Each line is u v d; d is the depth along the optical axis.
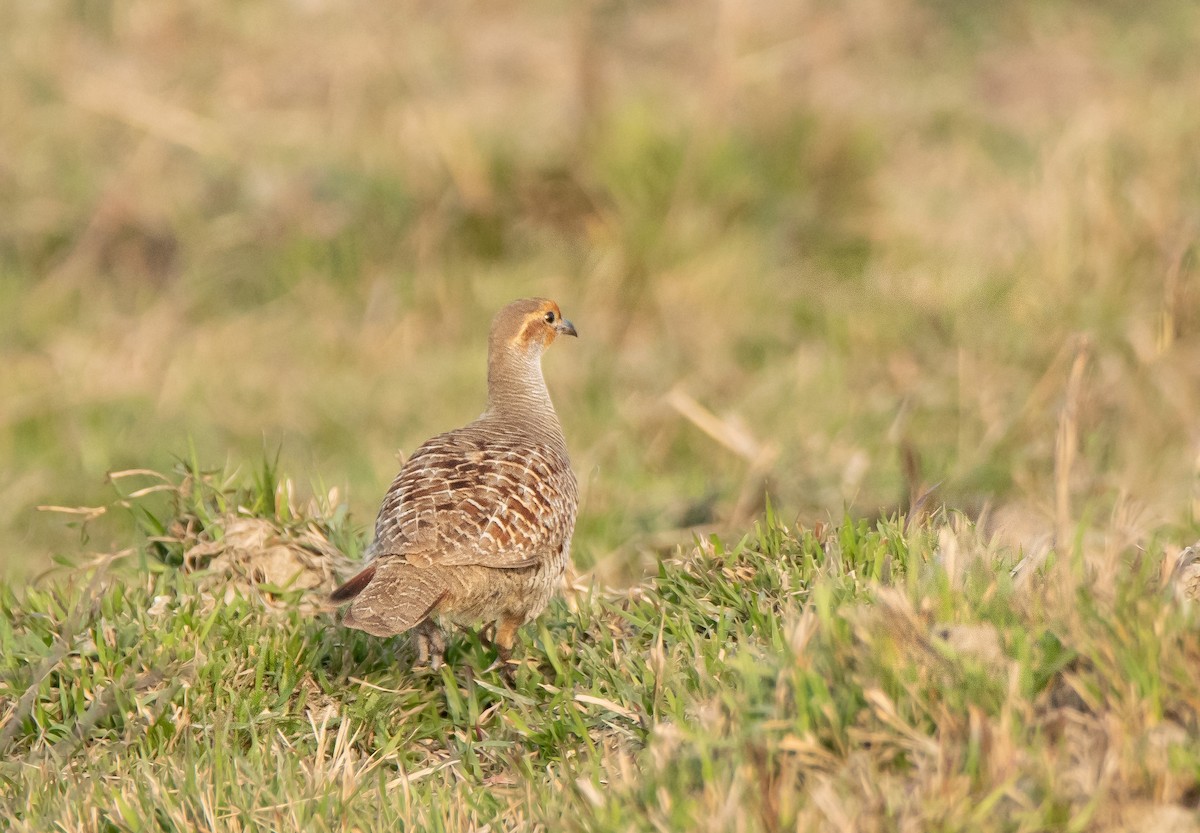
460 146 22.39
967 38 28.28
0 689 10.08
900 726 7.24
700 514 15.14
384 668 10.34
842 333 19.03
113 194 23.22
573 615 10.84
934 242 20.78
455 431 10.83
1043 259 18.36
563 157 22.33
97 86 25.33
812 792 6.94
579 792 7.92
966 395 16.75
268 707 9.82
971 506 12.91
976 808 6.72
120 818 8.34
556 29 28.83
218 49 28.27
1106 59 27.33
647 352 19.66
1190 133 20.00
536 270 21.23
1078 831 6.57
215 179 23.64
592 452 17.08
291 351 20.44
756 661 8.31
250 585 11.13
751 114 22.62
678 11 29.30
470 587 9.66
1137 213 18.31
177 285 21.83
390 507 9.89
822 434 16.72
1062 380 16.27
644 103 22.64
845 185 21.89
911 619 7.64
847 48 27.88
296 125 25.23
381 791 8.62
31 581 12.53
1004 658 7.55
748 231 21.33
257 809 8.33
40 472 17.53
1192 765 6.75
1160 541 9.90
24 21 27.73
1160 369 16.12
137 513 12.48
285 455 17.95
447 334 20.61
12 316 21.52
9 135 24.61
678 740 7.75
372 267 21.81
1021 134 24.94
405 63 26.14
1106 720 7.04
